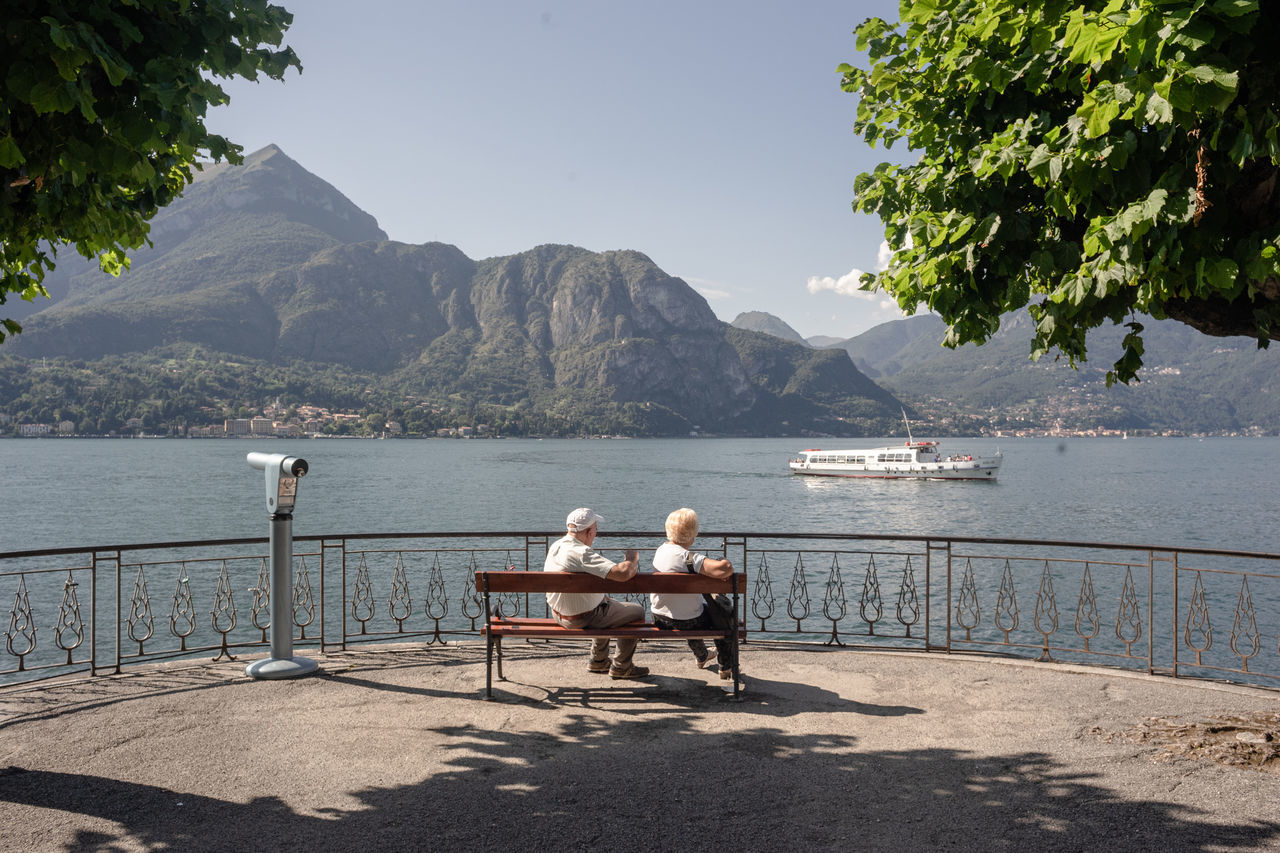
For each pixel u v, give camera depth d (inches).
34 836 160.9
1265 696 254.4
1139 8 126.9
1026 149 171.6
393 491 3799.2
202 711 240.7
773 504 3368.6
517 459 7514.8
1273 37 139.9
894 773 193.8
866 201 233.9
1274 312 175.5
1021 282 191.3
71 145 158.1
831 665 293.3
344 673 282.7
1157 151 159.9
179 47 163.9
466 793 182.5
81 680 272.5
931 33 209.5
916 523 2684.5
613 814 171.8
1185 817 168.6
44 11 143.9
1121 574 1565.0
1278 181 155.3
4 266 222.4
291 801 178.2
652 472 5546.3
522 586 253.4
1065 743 213.8
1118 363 191.8
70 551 275.4
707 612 267.6
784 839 160.2
